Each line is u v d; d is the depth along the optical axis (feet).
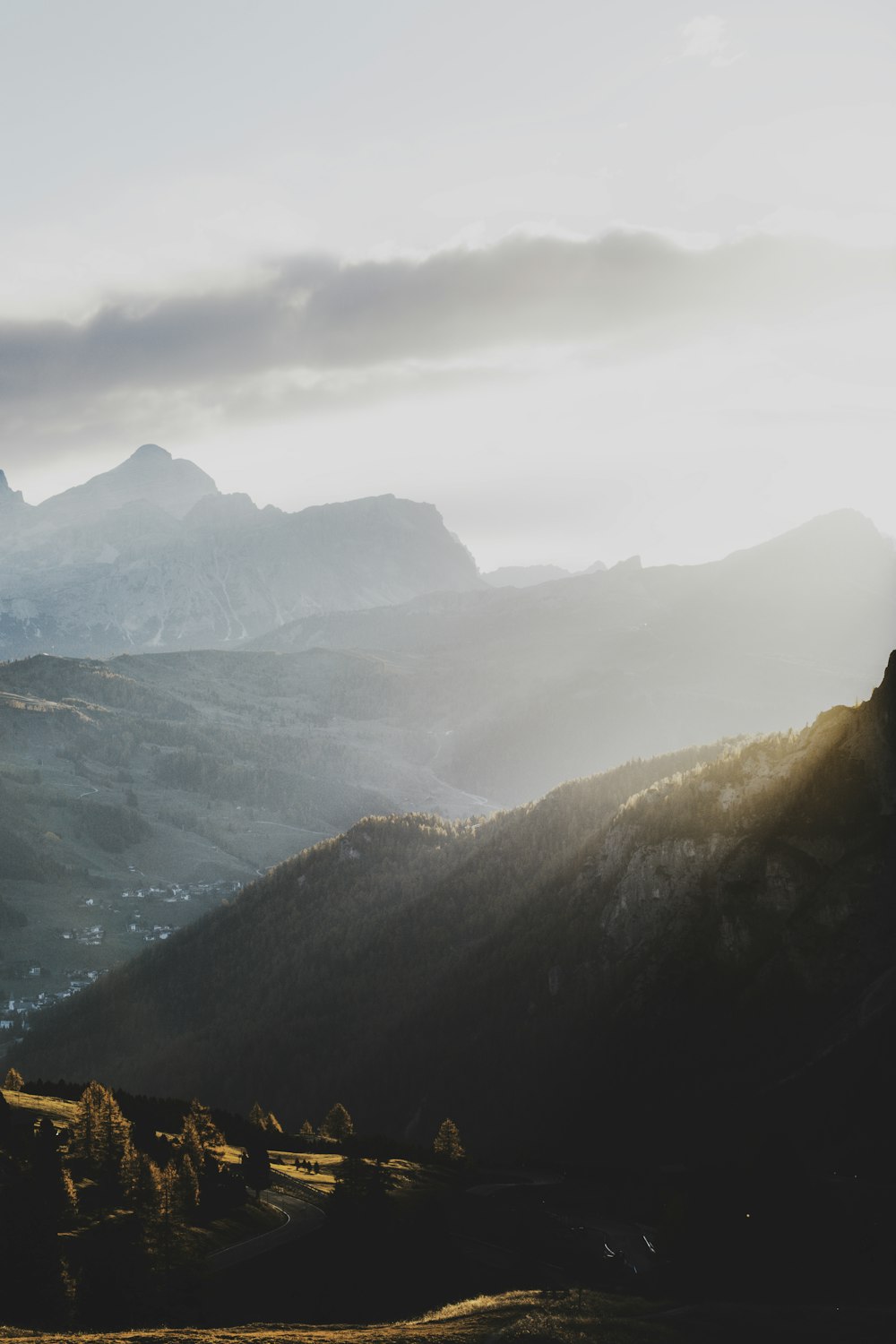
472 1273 437.99
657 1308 386.11
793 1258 434.71
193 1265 390.83
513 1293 398.62
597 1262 458.50
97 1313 344.49
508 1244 479.41
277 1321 367.04
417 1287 412.98
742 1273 424.87
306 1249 419.74
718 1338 351.05
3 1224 357.20
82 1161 448.24
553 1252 470.39
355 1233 427.33
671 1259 448.65
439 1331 341.41
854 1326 361.92
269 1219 451.53
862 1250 441.68
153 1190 396.57
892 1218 472.03
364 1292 397.19
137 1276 366.63
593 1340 338.13
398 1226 447.83
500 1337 335.67
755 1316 372.79
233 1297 378.53
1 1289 335.47
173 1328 333.01
